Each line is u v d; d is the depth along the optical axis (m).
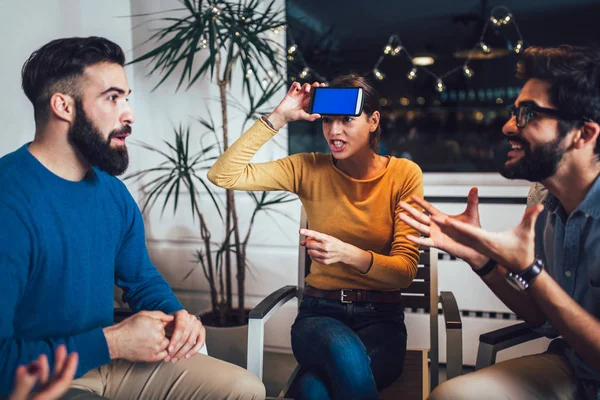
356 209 1.71
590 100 1.15
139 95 2.90
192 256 2.90
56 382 0.82
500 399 1.22
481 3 2.65
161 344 1.25
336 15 2.79
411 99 2.79
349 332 1.54
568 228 1.27
